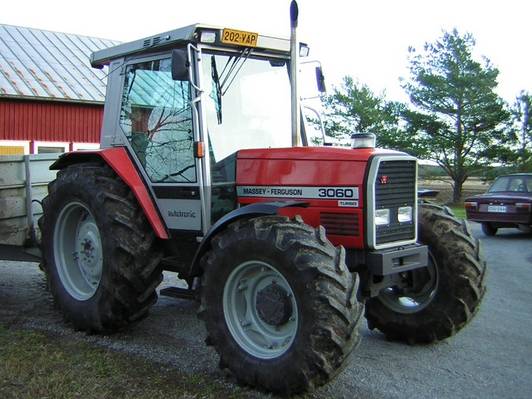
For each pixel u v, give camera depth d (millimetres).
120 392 3801
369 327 5301
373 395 3953
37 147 17922
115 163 5074
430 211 5109
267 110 5160
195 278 4910
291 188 4477
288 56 5270
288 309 3859
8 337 4852
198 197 4668
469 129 32125
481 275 4914
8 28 21375
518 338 5309
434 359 4715
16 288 6762
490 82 31234
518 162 32094
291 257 3680
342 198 4250
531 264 9664
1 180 5969
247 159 4734
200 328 5352
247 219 4211
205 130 4637
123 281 4789
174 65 4449
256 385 3895
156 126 4984
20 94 17234
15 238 6125
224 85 4863
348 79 34812
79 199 5125
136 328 5305
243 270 4020
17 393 3717
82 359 4371
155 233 4926
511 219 13406
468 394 4016
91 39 22578
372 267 4219
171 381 4023
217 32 4605
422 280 5059
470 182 38031
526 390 4105
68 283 5297
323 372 3592
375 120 33625
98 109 19047
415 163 4562
